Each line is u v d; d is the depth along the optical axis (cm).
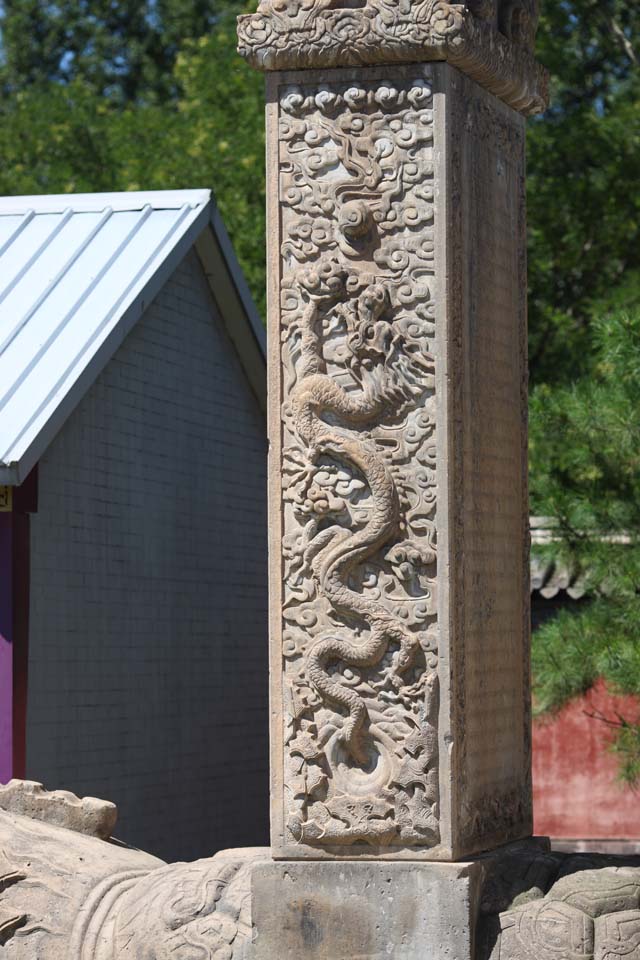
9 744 1136
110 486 1288
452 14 682
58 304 1252
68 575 1219
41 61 3612
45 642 1185
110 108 3447
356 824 678
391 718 679
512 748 752
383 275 691
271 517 700
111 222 1373
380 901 668
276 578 697
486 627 718
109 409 1289
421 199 689
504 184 763
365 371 690
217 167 2517
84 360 1170
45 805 818
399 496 684
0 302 1266
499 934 662
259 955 679
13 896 746
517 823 754
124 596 1304
